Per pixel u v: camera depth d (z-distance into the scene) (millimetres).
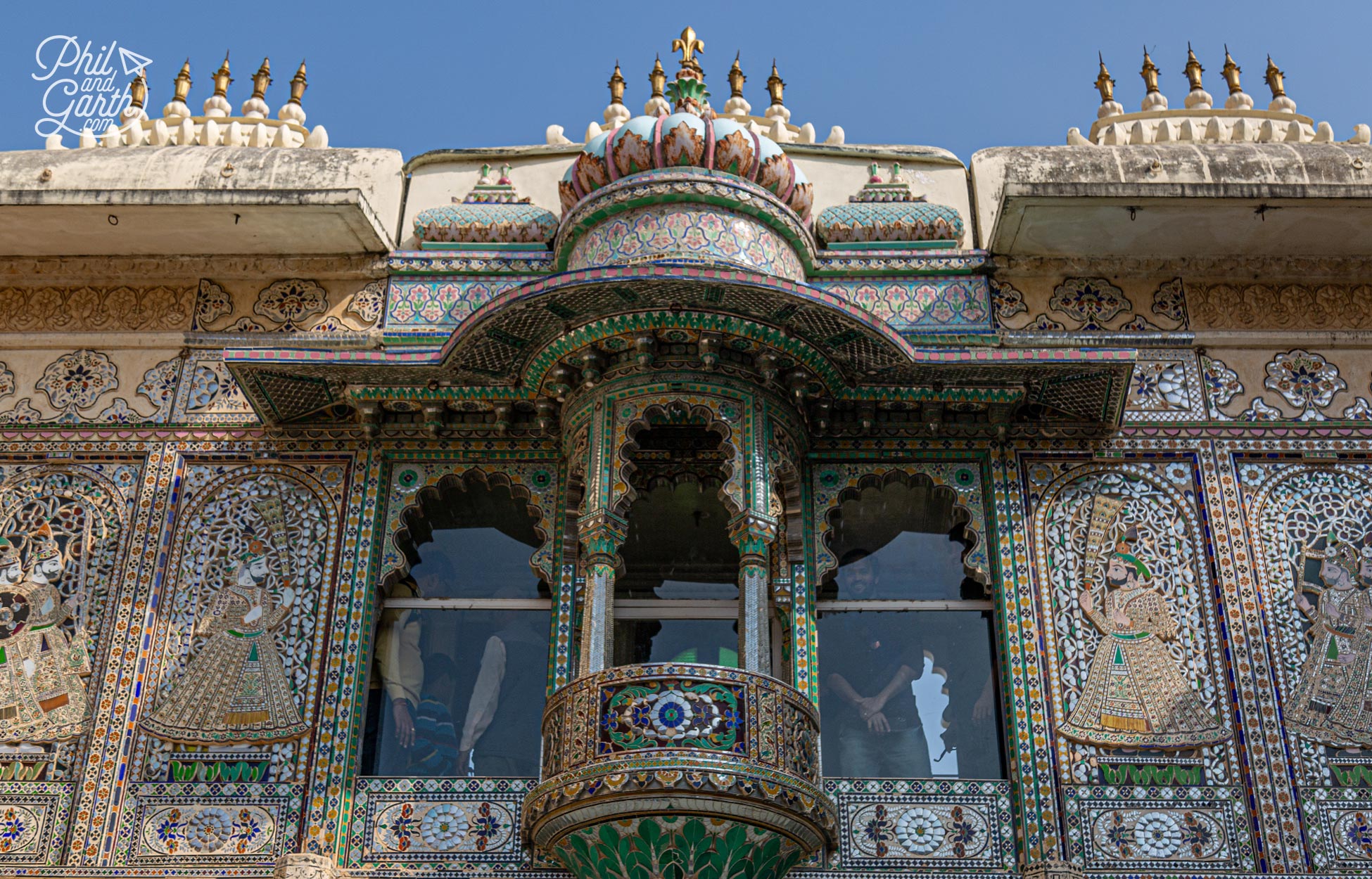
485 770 7270
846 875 6582
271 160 8172
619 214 7566
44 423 7812
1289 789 6773
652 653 7609
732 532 6855
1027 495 7527
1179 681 7066
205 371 7945
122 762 6871
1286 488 7594
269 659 7141
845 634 7484
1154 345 7723
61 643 7215
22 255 8211
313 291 8156
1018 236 7945
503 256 8164
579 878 6375
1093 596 7285
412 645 7484
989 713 7199
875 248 8148
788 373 7176
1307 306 8070
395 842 6680
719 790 5977
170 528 7520
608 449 6941
